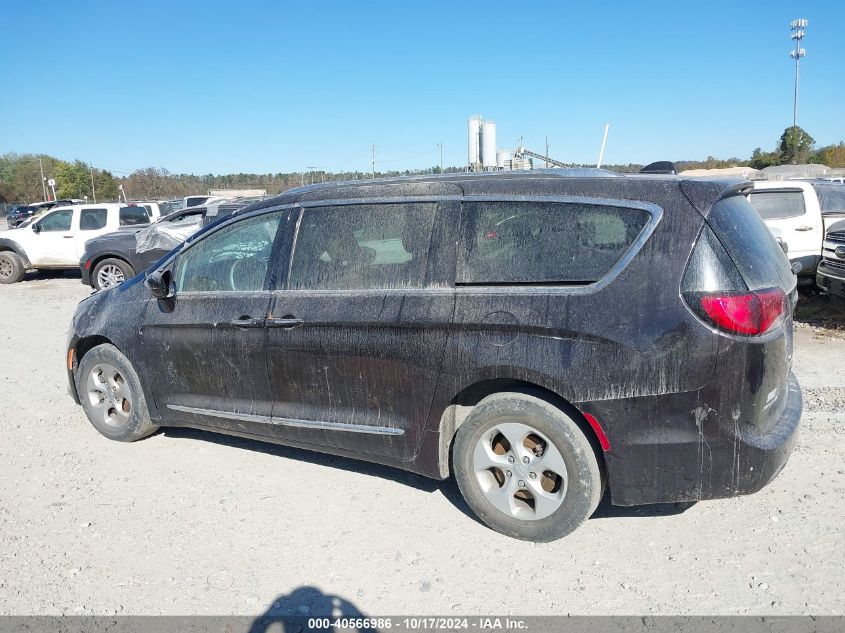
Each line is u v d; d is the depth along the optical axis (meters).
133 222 16.70
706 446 3.02
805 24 57.31
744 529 3.50
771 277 3.20
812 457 4.30
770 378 3.06
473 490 3.51
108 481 4.27
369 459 3.85
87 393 4.98
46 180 91.00
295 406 3.99
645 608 2.90
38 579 3.19
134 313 4.64
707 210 3.07
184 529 3.64
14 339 9.11
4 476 4.37
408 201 3.68
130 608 2.97
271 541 3.51
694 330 2.97
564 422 3.22
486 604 2.96
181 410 4.50
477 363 3.33
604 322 3.09
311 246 3.94
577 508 3.25
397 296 3.58
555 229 3.30
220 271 4.29
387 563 3.29
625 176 3.41
